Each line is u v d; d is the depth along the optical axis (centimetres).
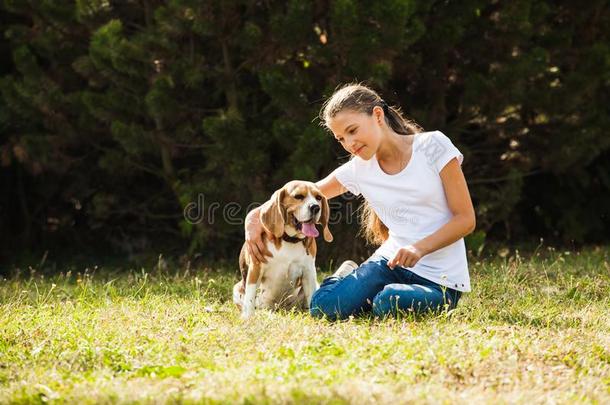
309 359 465
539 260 1028
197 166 1155
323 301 627
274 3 988
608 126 1121
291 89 951
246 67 1039
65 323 590
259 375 426
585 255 1070
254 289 671
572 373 450
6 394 418
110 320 605
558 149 1120
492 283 782
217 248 1135
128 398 398
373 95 596
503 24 1036
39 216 1303
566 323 600
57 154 1121
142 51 968
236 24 986
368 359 462
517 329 557
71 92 1123
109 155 1116
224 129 964
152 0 1057
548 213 1305
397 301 584
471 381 431
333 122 581
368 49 920
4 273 1162
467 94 1037
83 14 1013
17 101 1073
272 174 1022
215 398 391
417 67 1048
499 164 1172
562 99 1080
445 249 614
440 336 503
